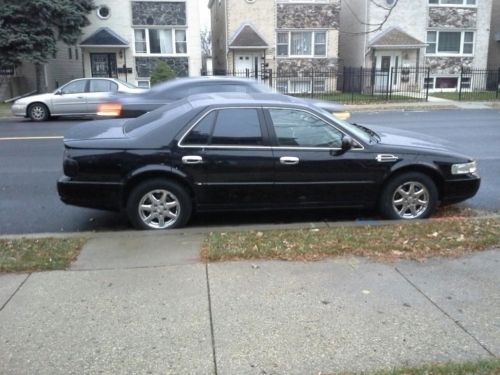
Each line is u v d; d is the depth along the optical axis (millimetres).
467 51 30641
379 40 28422
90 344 3340
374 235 5395
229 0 27625
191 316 3697
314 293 4066
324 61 28984
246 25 27797
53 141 12562
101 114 10172
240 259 4762
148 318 3676
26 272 4523
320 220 6422
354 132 6129
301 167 5934
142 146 5777
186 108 6055
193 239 5371
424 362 3113
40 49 23359
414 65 29656
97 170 5758
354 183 6062
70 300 3969
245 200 5973
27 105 17531
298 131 5988
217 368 3076
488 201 7254
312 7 28281
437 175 6207
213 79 10477
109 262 4738
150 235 5531
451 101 24203
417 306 3848
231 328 3529
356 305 3863
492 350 3250
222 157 5824
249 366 3094
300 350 3258
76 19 23938
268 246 5047
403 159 6094
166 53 27781
